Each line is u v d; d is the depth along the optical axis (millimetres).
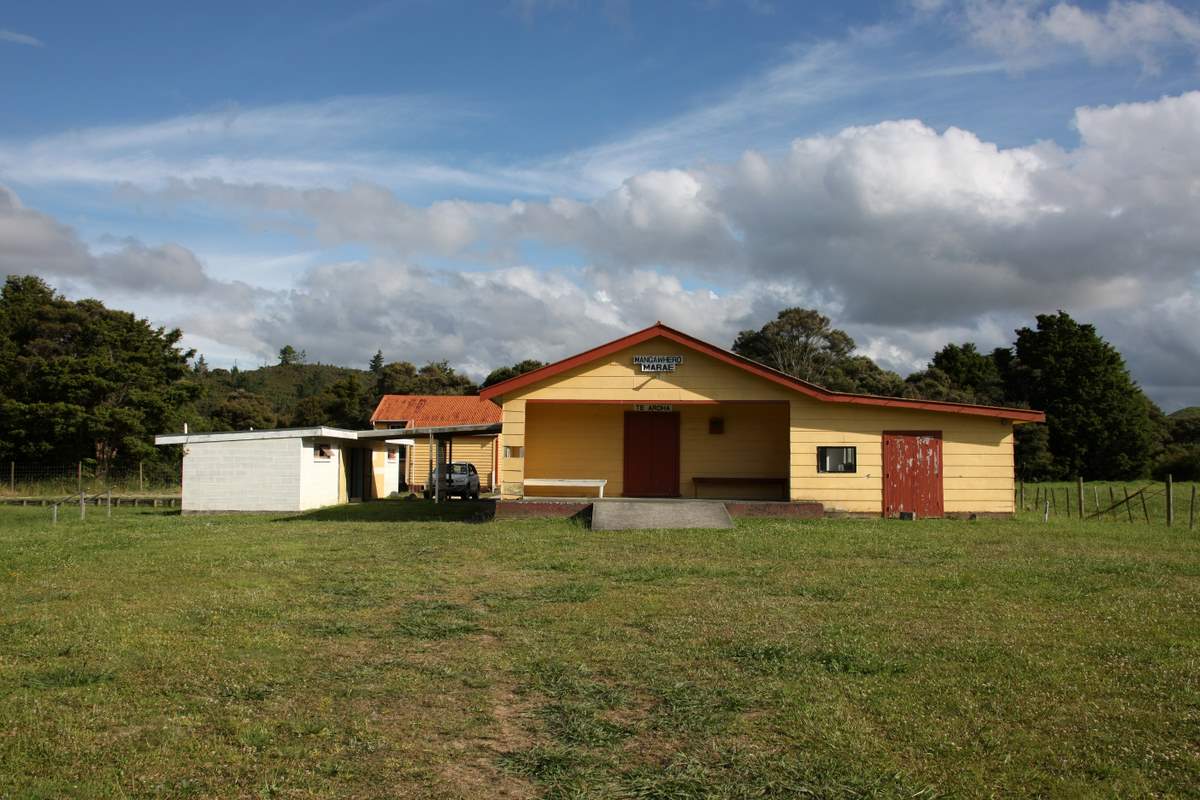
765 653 7793
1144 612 9391
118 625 9133
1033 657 7527
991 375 61500
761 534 16812
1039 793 4941
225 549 15375
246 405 63156
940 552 14289
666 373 21375
